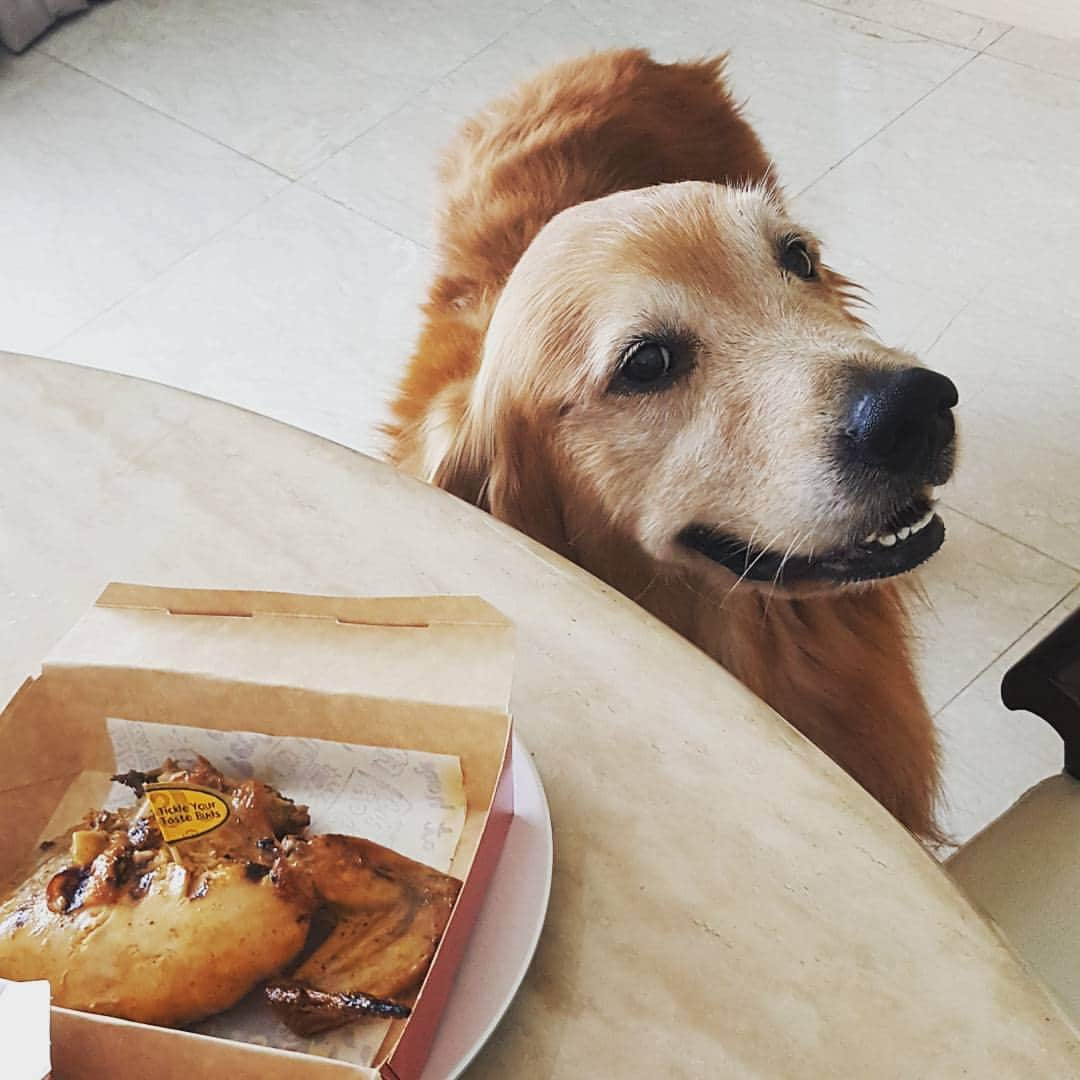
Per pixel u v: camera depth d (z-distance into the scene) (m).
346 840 0.64
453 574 0.82
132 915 0.62
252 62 2.57
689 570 1.28
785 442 1.13
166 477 0.90
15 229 2.36
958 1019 0.58
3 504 0.90
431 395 1.47
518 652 0.76
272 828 0.67
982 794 1.39
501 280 1.47
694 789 0.69
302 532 0.86
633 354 1.18
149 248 2.26
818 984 0.60
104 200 2.37
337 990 0.61
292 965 0.62
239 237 2.24
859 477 1.11
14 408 0.97
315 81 2.50
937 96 2.18
